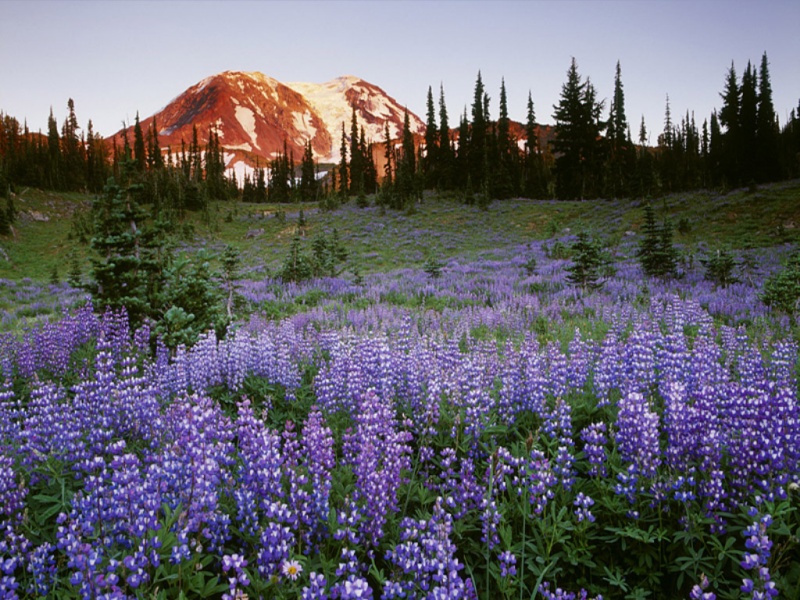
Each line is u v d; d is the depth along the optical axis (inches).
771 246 1323.8
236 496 168.6
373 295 916.0
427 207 2881.4
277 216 3147.1
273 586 140.5
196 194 3479.3
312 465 186.4
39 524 168.7
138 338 394.0
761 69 2504.9
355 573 154.7
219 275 758.5
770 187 1914.4
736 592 148.5
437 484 208.7
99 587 127.4
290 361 365.4
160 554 144.8
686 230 1626.5
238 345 332.8
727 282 859.4
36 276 2110.0
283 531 146.6
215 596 150.5
